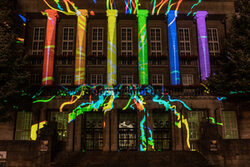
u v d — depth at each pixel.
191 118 16.86
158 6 19.56
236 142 11.48
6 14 15.12
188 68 19.06
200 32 19.19
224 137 15.98
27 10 19.09
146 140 15.42
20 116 16.48
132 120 16.72
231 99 15.68
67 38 19.50
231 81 14.66
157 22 19.84
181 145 15.36
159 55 18.88
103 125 15.55
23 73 13.86
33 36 19.36
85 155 12.27
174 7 19.59
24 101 14.91
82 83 17.94
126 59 19.03
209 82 15.70
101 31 19.67
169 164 11.01
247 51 14.49
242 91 14.25
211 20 19.83
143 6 19.58
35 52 19.12
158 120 16.77
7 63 13.34
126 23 19.78
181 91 17.36
